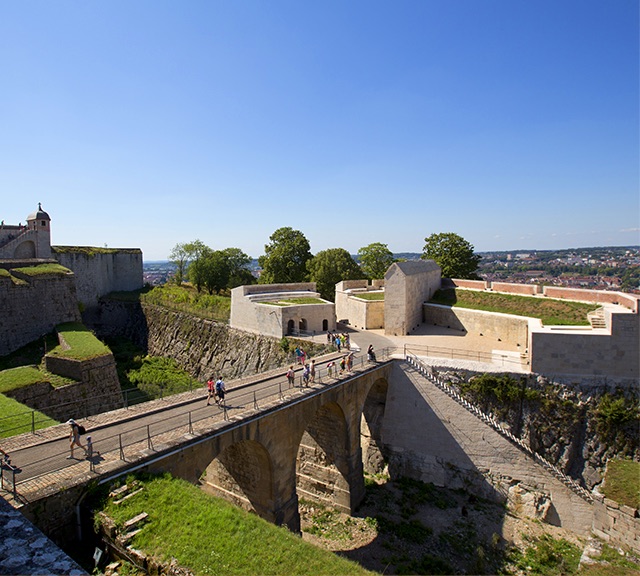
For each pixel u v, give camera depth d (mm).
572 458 29266
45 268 45344
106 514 12891
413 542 24594
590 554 20422
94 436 17234
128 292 80938
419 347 38281
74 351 32000
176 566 11281
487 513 27734
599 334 29422
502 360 33531
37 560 6258
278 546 12500
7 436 18453
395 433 32969
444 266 64438
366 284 60062
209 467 24984
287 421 21766
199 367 53875
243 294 50062
